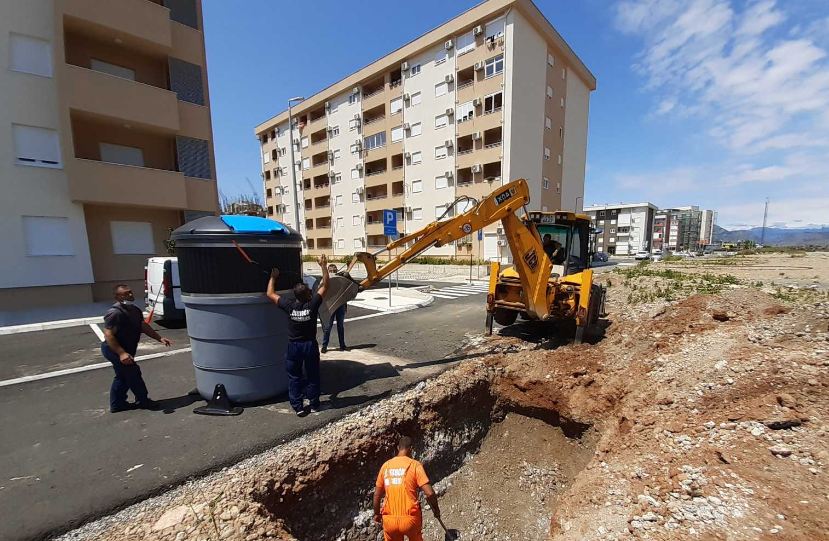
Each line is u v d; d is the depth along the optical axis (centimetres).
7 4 1084
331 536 346
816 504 246
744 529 242
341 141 3822
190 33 1437
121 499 277
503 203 588
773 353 451
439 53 2852
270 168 5134
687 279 1224
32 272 1141
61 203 1184
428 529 417
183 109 1423
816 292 878
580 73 3319
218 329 406
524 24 2538
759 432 333
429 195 3022
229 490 291
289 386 409
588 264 816
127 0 1228
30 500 274
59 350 687
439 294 1505
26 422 398
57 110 1172
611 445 425
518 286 720
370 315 1020
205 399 435
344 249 3975
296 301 406
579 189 3600
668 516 274
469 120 2714
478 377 550
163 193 1338
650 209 8188
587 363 595
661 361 534
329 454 356
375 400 456
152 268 920
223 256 395
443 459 478
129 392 491
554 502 459
